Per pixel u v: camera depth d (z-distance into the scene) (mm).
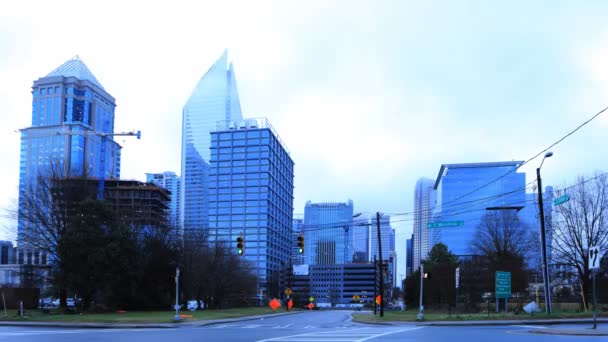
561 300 58219
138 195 118250
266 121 126312
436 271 73000
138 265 55719
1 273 121875
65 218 54688
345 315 61094
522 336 21859
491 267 63719
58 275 49844
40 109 133500
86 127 122438
